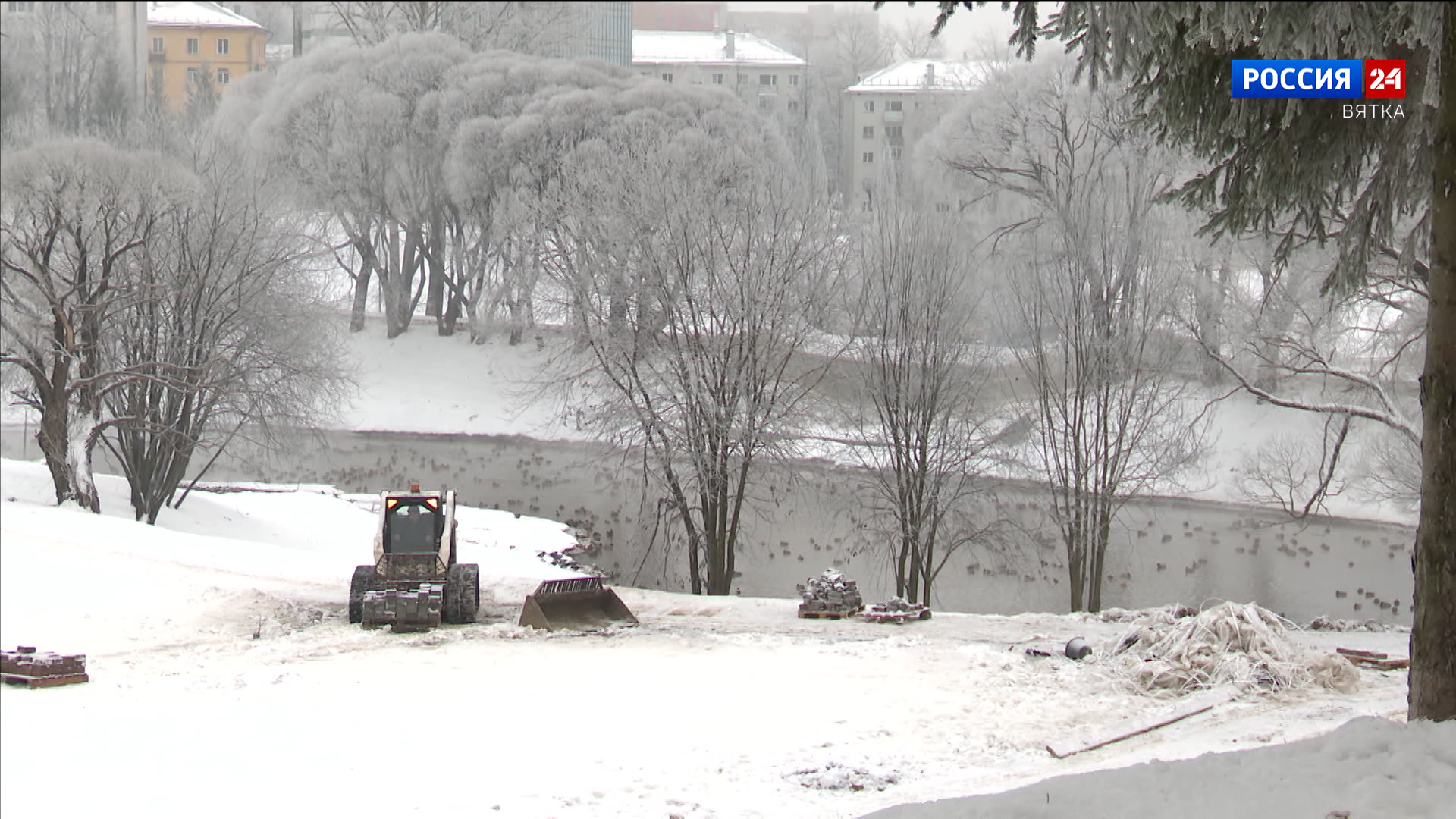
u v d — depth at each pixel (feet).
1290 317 154.92
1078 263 188.85
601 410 195.31
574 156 321.11
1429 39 53.78
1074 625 133.28
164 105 627.46
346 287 460.55
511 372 375.04
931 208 291.79
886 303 186.60
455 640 123.75
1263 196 66.59
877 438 195.52
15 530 168.55
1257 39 55.11
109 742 87.20
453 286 406.82
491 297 378.53
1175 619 122.31
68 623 131.95
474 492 275.80
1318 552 210.79
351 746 85.15
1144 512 240.12
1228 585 191.21
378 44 446.19
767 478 196.65
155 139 303.27
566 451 328.90
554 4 547.49
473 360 385.09
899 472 184.75
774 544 219.61
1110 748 80.02
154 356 209.15
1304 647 103.60
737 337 187.52
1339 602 181.16
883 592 196.65
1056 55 313.73
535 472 301.22
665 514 205.87
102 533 171.22
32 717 94.12
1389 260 124.77
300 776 78.64
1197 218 186.29
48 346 204.23
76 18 642.63
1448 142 53.72
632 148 263.70
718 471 184.44
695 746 83.92
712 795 73.00
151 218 204.23
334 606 143.33
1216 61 63.41
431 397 367.86
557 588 132.98
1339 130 65.41
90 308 198.49
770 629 131.23
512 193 348.38
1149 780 46.52
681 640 122.83
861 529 194.80
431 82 405.39
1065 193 247.29
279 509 241.55
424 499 136.15
